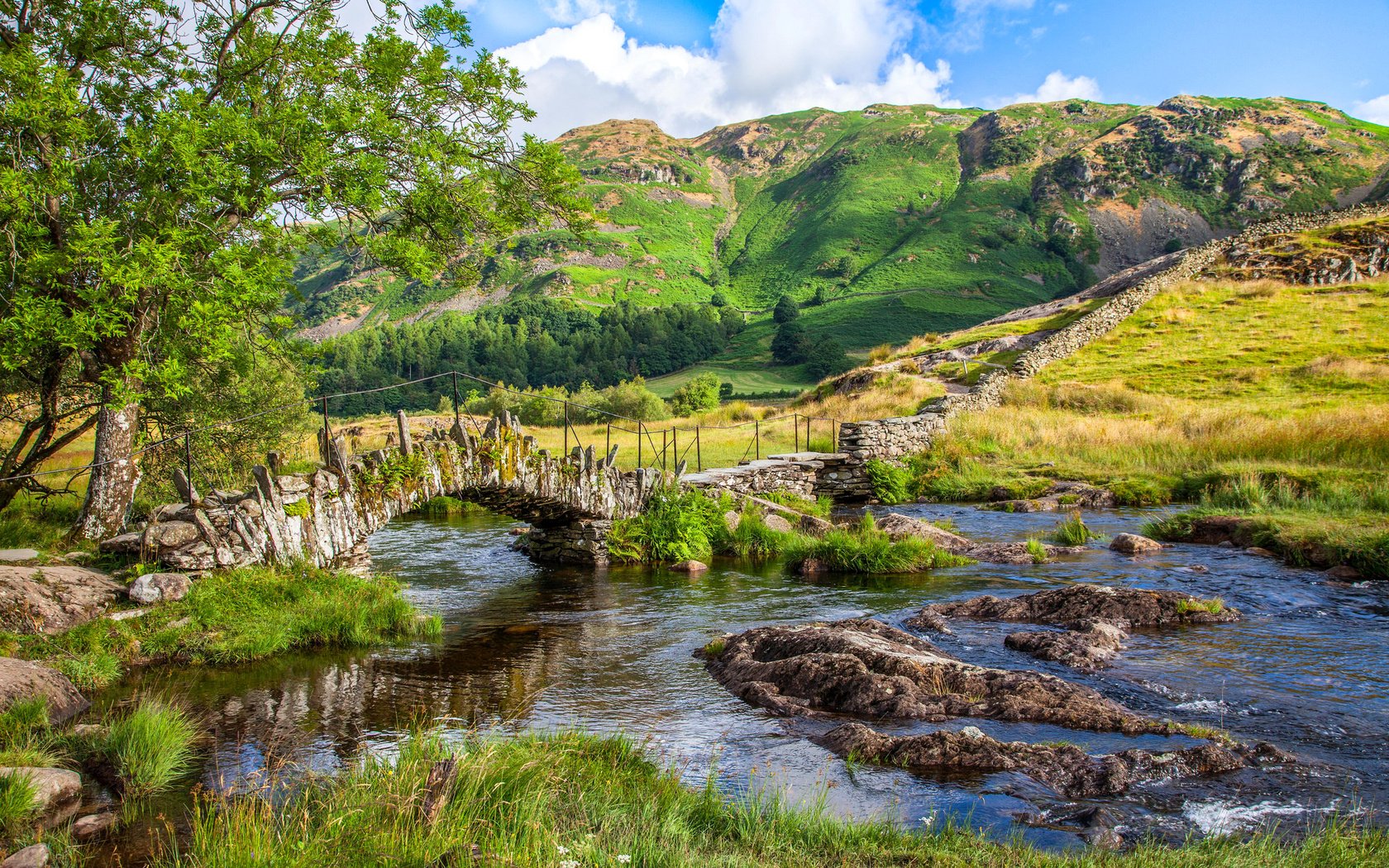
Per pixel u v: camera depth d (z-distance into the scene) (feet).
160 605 33.73
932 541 54.85
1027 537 61.46
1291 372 119.03
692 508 58.80
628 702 28.04
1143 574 46.14
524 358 573.33
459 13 47.09
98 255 34.09
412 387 508.12
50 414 49.26
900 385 135.13
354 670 31.89
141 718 23.26
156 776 21.40
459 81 47.47
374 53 45.83
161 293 40.27
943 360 151.64
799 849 17.03
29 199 36.11
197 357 48.01
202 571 36.40
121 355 40.22
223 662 32.24
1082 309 171.22
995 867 16.02
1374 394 104.37
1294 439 80.64
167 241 38.81
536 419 199.52
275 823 17.93
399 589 44.01
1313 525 51.72
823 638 30.48
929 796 20.24
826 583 47.98
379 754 23.32
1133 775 20.63
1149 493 75.25
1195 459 83.05
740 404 162.71
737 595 45.01
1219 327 145.69
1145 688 27.84
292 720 26.37
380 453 43.93
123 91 44.68
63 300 39.01
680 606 42.63
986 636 34.71
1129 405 114.32
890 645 30.55
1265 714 25.35
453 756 20.07
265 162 41.29
